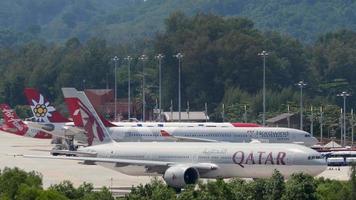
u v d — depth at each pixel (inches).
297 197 7785.4
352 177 7839.6
